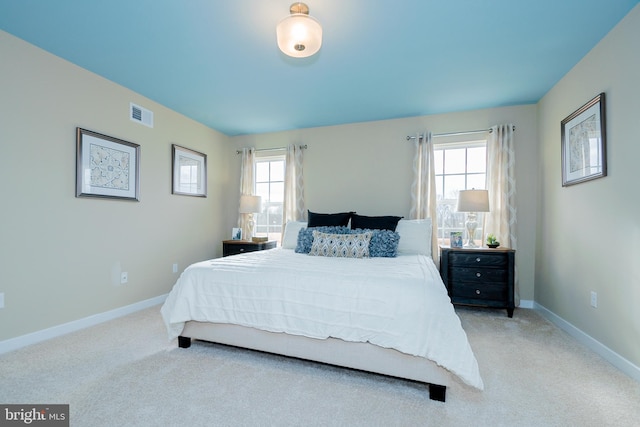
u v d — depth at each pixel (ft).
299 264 7.35
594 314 7.23
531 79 8.94
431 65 8.14
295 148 13.51
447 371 5.15
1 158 6.77
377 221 10.64
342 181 13.05
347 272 6.41
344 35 6.79
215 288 6.82
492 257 9.86
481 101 10.59
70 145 8.13
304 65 8.19
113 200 9.34
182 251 12.14
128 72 8.64
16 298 7.06
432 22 6.32
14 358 6.58
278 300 6.27
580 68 7.86
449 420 4.66
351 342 5.81
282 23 5.37
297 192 13.37
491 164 11.00
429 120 11.93
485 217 11.05
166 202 11.37
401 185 12.22
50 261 7.70
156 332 8.20
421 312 5.30
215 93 10.02
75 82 8.23
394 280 5.80
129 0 5.67
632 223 6.02
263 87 9.55
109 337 7.82
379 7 5.85
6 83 6.83
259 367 6.32
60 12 6.03
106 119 9.06
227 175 14.85
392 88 9.56
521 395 5.34
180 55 7.70
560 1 5.72
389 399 5.21
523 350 7.20
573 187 8.23
